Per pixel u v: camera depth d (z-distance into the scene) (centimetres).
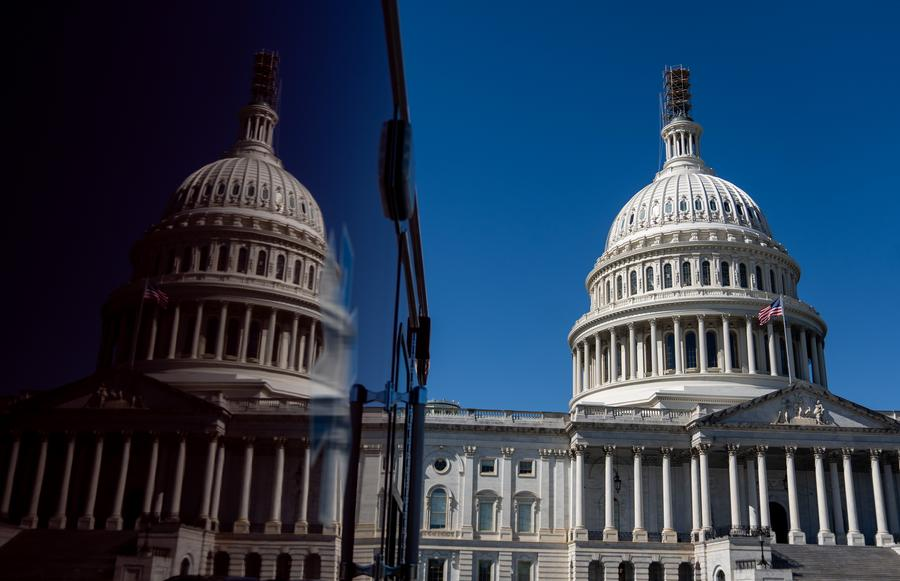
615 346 11269
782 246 11938
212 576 505
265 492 563
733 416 8619
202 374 486
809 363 11244
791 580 7031
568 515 8831
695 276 11275
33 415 300
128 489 400
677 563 8281
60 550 352
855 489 9000
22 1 244
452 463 9025
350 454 732
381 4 930
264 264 473
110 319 342
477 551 8681
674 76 14525
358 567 819
